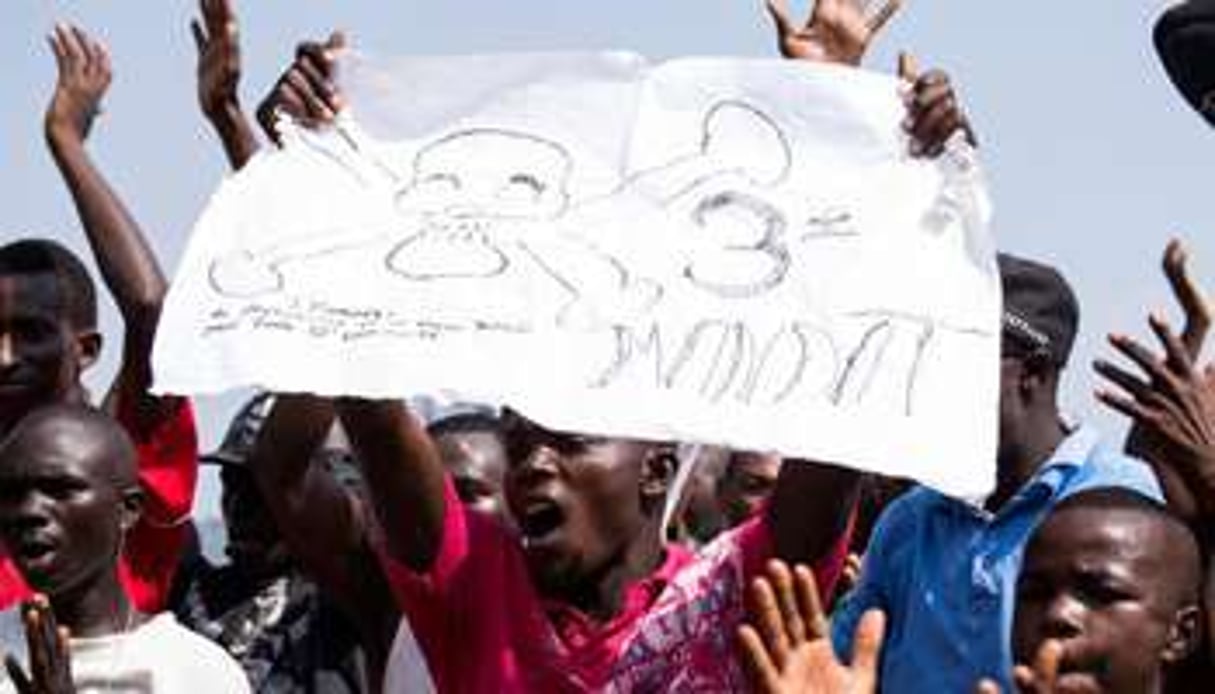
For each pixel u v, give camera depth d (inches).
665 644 205.9
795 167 207.6
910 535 233.6
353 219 209.3
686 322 202.7
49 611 199.0
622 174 209.3
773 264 204.4
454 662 210.1
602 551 209.2
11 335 270.1
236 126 237.6
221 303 205.0
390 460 210.2
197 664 235.3
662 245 206.2
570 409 199.9
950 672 225.3
